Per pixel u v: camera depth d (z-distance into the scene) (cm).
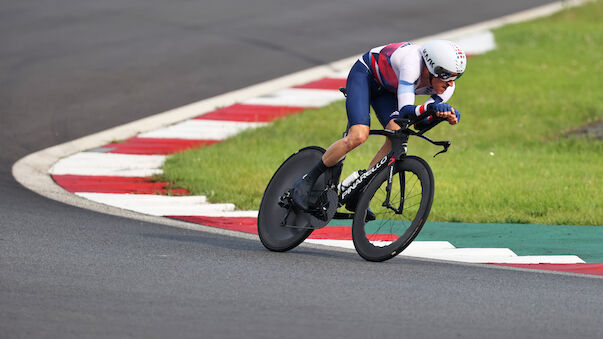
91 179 3472
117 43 6181
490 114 4803
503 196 3200
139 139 4191
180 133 4316
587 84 5441
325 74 5647
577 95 5194
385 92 2264
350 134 2161
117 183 3419
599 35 6881
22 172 3547
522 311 1755
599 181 3475
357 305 1745
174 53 5978
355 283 1927
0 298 1695
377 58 2191
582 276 2159
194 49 6109
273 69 5703
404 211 2773
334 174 2234
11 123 4344
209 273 1975
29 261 2025
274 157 3850
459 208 3073
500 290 1925
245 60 5888
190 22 6950
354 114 2173
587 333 1623
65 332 1515
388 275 2025
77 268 1978
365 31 6856
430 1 8212
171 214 2988
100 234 2461
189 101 4925
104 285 1831
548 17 7712
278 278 1948
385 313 1697
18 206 2858
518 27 7131
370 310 1712
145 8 7412
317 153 2325
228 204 3128
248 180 3456
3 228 2439
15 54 5769
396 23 7188
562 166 3788
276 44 6347
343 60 6003
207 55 5969
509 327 1641
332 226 2866
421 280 1988
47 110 4606
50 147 4003
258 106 4866
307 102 4966
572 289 1970
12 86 5022
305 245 2541
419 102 4988
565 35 6850
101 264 2030
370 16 7406
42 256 2088
